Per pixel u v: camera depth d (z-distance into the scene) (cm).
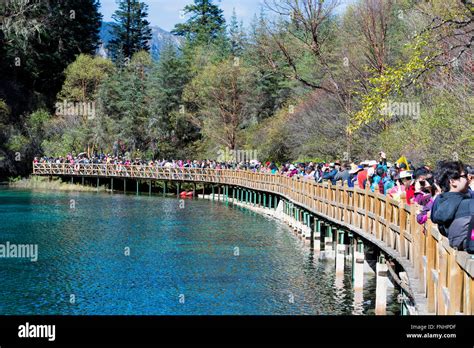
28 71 7912
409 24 3438
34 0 7981
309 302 1850
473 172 1060
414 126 2853
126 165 5862
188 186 6144
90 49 8981
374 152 3444
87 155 6631
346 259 2516
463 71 2545
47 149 6681
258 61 6034
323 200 2466
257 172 4362
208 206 4688
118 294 1950
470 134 2227
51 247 2759
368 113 1917
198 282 2105
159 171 5656
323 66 4084
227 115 6316
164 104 7188
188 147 7125
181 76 7306
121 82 7331
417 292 1095
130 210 4281
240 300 1872
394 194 1538
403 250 1373
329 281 2128
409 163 1811
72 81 7762
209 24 9350
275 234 3206
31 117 7212
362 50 3862
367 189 1786
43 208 4288
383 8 3753
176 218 3862
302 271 2284
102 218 3794
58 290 2005
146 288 2027
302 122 4741
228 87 6269
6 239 2950
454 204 819
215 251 2680
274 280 2139
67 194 5456
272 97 6469
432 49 1981
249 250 2716
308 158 4466
